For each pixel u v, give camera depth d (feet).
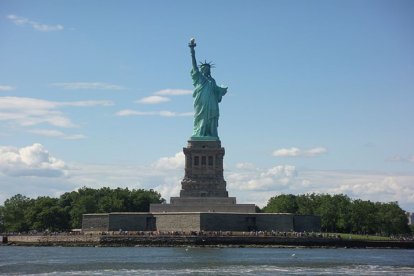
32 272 510.58
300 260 628.28
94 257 653.71
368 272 524.11
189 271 521.24
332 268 552.82
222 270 529.45
